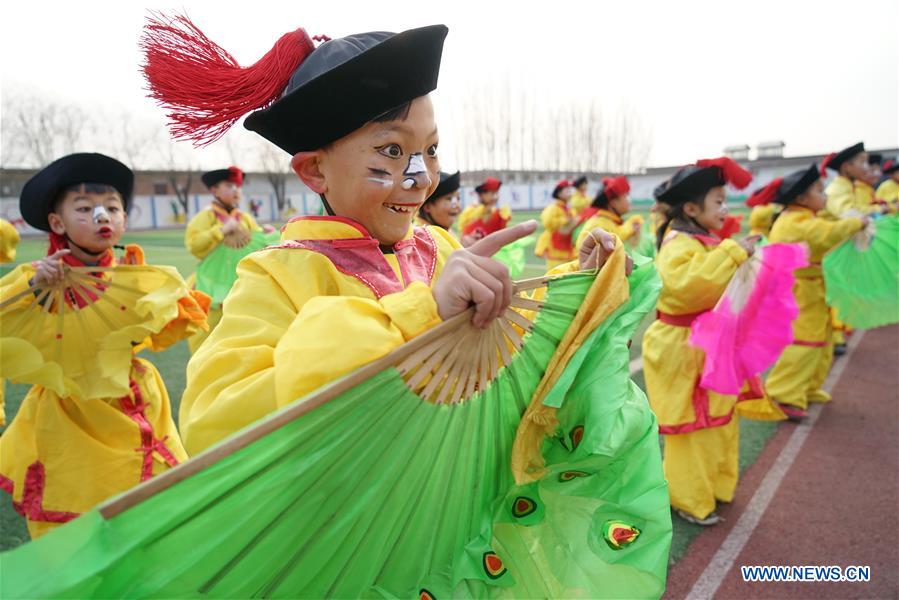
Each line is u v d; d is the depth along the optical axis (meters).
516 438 1.34
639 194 38.88
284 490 1.03
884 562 3.19
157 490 0.89
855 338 8.43
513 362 1.32
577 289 1.38
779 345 3.26
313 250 1.35
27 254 17.20
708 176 3.44
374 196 1.33
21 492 2.79
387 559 1.23
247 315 1.28
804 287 5.18
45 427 2.80
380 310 1.12
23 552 0.82
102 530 0.87
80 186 2.92
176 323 3.16
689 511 3.53
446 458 1.24
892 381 6.37
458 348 1.17
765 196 5.63
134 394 3.00
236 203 6.88
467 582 1.30
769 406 4.05
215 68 1.39
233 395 1.13
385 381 1.08
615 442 1.31
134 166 33.88
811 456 4.50
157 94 1.38
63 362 2.79
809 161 30.84
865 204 7.61
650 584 1.30
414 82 1.28
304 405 0.98
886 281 5.10
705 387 3.11
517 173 42.72
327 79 1.22
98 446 2.83
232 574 1.04
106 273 2.98
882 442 4.74
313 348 1.05
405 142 1.32
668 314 3.45
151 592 0.96
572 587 1.30
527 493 1.42
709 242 3.45
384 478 1.14
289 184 38.47
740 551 3.29
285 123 1.33
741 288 3.17
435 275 1.65
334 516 1.11
